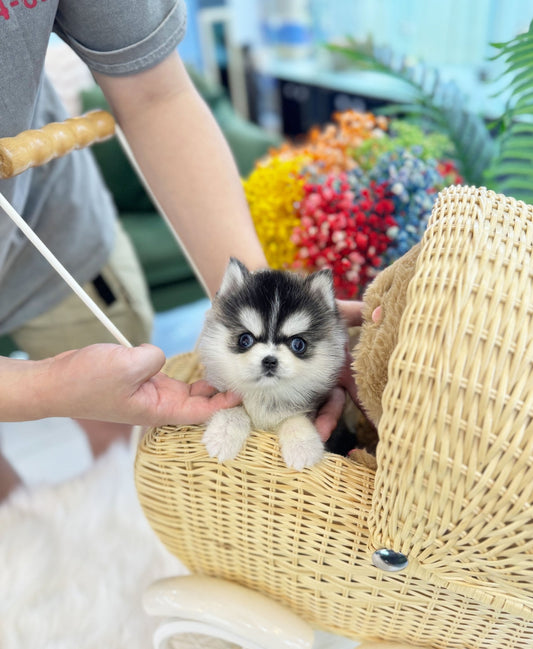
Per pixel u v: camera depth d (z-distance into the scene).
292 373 0.95
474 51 2.87
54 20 0.94
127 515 1.72
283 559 0.89
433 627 0.86
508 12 2.61
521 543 0.67
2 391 0.83
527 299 0.66
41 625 1.45
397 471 0.70
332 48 1.54
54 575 1.57
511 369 0.64
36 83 0.93
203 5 4.30
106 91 1.04
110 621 1.46
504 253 0.70
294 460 0.82
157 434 0.92
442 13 2.96
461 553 0.72
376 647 0.90
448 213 0.77
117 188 2.89
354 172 1.31
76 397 0.82
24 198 1.26
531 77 1.05
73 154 1.43
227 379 0.98
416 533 0.72
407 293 0.72
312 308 1.00
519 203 0.80
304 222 1.25
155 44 0.96
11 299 1.51
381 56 1.54
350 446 1.10
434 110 1.48
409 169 1.23
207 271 1.14
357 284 1.27
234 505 0.88
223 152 1.11
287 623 0.92
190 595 0.96
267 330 0.97
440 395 0.65
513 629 0.81
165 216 1.15
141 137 1.07
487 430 0.63
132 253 1.94
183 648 1.08
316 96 4.00
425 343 0.67
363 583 0.84
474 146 1.46
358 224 1.23
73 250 1.52
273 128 4.69
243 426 0.89
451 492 0.66
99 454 2.08
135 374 0.81
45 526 1.70
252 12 4.57
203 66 4.52
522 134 1.40
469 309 0.66
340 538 0.81
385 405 0.70
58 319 1.71
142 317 1.86
